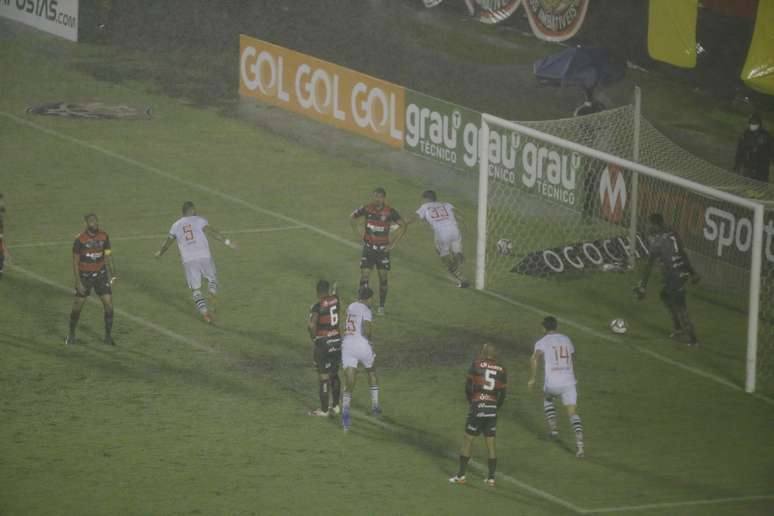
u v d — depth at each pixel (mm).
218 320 86312
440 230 93375
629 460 68688
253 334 84250
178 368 78250
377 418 72938
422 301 91938
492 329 87500
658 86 139125
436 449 69062
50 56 149625
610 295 94938
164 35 157625
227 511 59938
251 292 91438
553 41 152375
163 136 126938
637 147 100688
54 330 82938
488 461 66125
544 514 61219
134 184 113562
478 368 64438
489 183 115062
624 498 63594
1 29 158375
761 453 70062
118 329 83875
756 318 79312
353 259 99000
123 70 146625
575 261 99625
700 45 136750
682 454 69688
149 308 87688
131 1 165625
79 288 79625
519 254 101625
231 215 107125
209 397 74375
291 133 129625
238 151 123750
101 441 67688
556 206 108250
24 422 69688
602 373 81250
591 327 88875
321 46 154500
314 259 98438
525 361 82375
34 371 76625
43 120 129750
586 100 124375
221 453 66875
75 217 105000
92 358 79062
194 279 85312
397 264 99125
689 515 61656
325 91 132250
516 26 157750
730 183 100688
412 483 64375
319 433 70312
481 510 61375
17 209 106188
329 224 106125
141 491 61844
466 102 138250
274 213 108062
